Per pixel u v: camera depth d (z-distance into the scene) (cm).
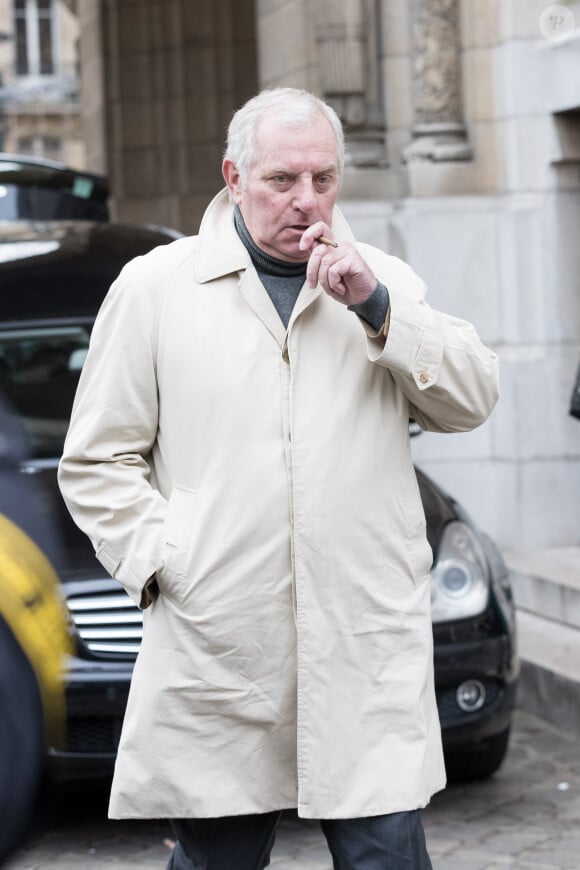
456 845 1234
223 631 757
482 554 1333
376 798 756
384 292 749
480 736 1289
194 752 771
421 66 2231
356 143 2248
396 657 767
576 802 1339
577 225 2130
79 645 1173
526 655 1666
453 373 766
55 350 1484
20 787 763
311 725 755
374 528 763
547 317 2128
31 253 1612
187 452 771
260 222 759
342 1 2223
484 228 2148
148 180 3819
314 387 766
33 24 10681
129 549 771
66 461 791
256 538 757
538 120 2119
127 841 1254
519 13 2120
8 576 775
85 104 4191
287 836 1266
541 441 2136
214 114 3753
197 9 3744
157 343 781
